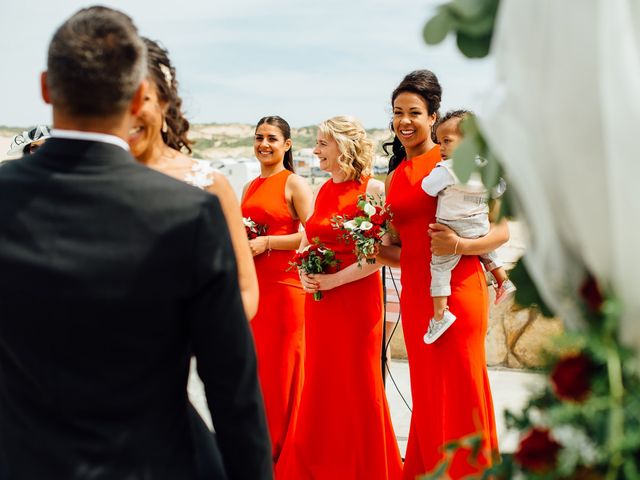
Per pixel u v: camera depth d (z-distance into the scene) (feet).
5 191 5.78
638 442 4.49
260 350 16.31
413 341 13.19
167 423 5.84
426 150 13.50
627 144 4.35
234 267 5.88
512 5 4.74
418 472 13.42
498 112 4.79
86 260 5.55
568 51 4.52
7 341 5.68
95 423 5.62
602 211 4.58
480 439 5.82
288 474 14.99
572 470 4.69
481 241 12.39
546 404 5.10
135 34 5.97
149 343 5.67
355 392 14.30
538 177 4.72
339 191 14.70
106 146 5.82
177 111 9.21
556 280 4.92
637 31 4.44
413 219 13.03
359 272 14.03
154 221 5.66
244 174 47.47
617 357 4.64
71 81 5.72
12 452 5.70
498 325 22.33
